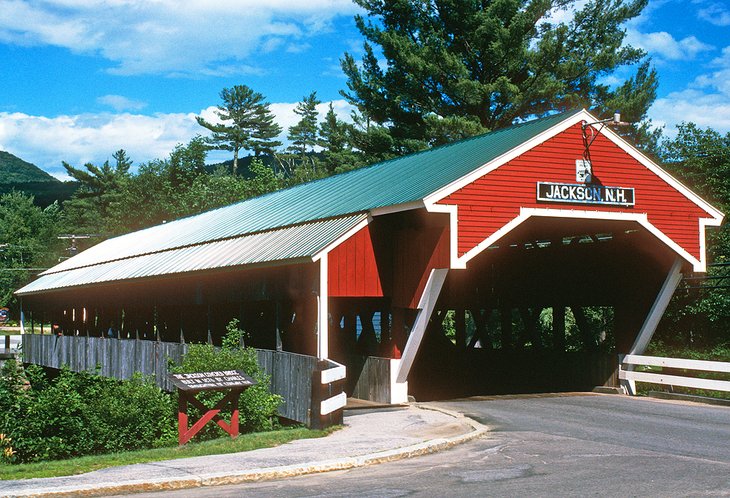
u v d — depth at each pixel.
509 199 17.23
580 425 13.96
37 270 81.19
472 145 20.64
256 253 19.00
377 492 8.56
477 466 10.06
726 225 24.30
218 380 12.71
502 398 19.00
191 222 32.03
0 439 13.16
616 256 20.64
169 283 23.44
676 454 10.80
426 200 16.20
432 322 25.58
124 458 10.92
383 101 41.19
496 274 24.73
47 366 33.34
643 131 35.88
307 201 22.95
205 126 107.12
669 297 19.42
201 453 11.18
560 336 22.41
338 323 24.08
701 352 21.38
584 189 18.22
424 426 13.63
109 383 15.24
